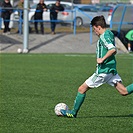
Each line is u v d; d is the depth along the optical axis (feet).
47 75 138.82
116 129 71.41
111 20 240.94
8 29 246.27
